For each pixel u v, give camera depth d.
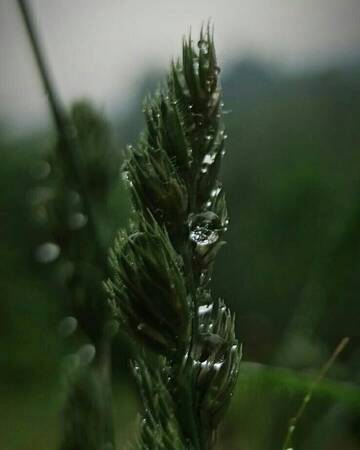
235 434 0.18
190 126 0.10
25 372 0.39
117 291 0.10
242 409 0.18
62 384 0.14
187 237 0.10
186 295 0.10
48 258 0.18
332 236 0.21
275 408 0.18
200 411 0.10
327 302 0.20
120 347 0.14
